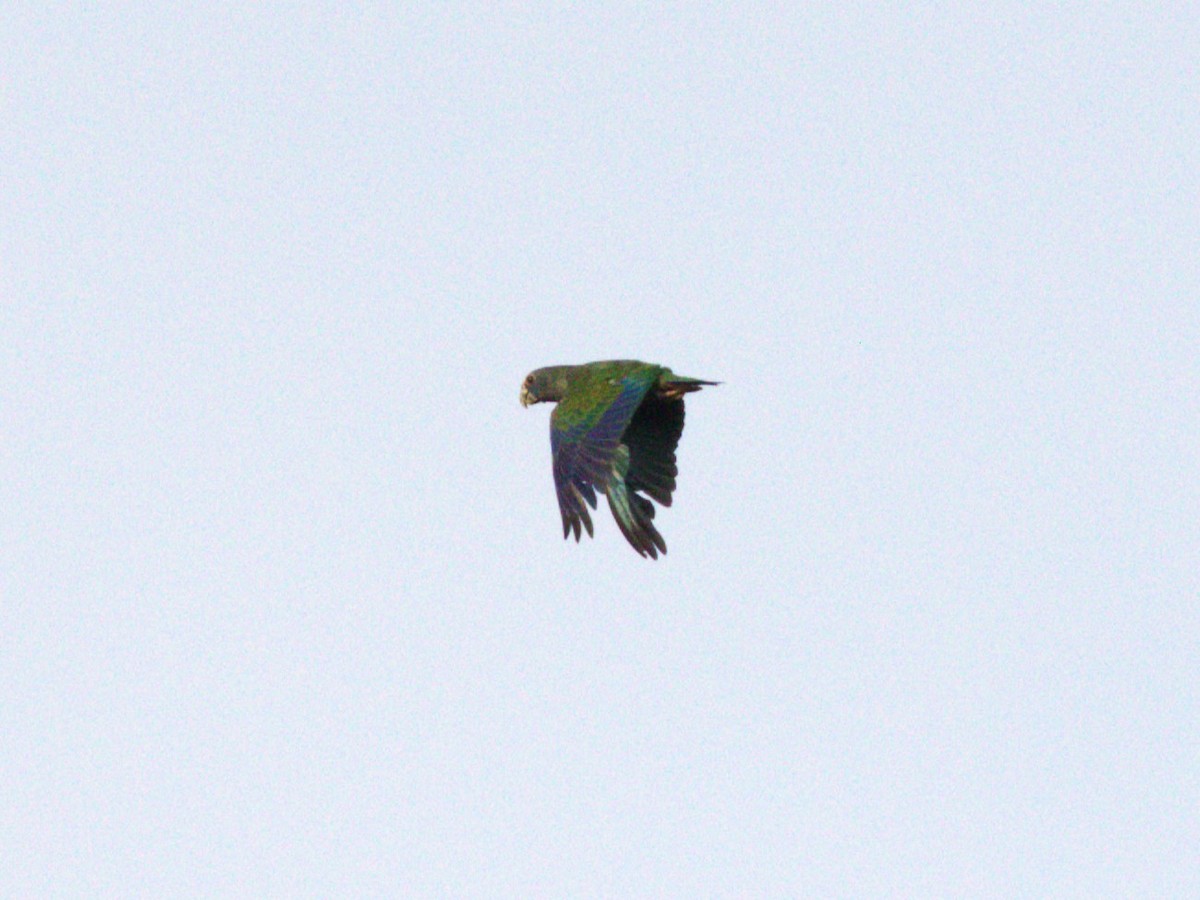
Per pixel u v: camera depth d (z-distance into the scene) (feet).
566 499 62.13
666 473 67.62
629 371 66.23
